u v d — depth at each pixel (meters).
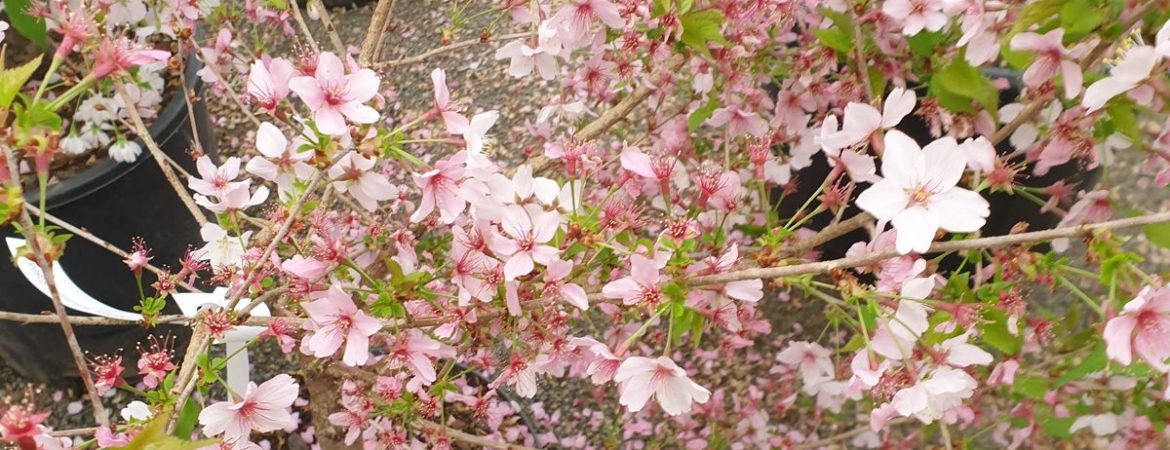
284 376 0.48
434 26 1.24
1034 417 0.64
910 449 0.73
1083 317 0.83
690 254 0.53
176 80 0.75
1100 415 0.62
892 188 0.43
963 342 0.48
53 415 0.78
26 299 0.71
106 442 0.44
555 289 0.48
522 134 1.06
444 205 0.49
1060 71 0.51
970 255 0.55
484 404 0.65
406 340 0.52
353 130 0.46
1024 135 0.59
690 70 0.68
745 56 0.62
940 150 0.43
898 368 0.48
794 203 0.86
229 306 0.48
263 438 0.74
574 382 0.85
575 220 0.49
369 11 1.29
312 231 0.54
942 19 0.55
